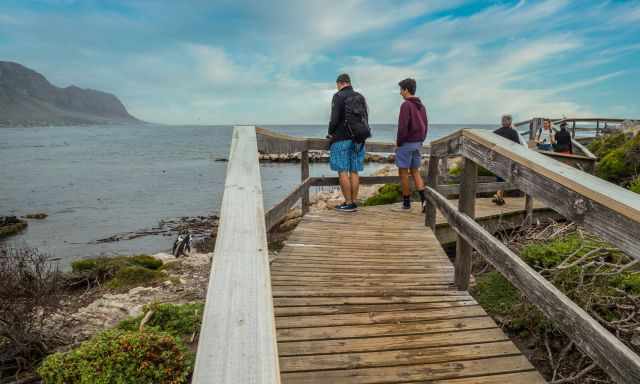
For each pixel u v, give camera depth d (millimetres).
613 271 3285
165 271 5934
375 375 2180
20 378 3330
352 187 5801
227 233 1397
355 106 5348
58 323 4176
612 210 1450
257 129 3498
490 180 8156
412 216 5738
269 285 1069
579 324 1743
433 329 2648
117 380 2629
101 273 5879
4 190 23875
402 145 5652
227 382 731
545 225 5980
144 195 22156
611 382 2625
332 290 3242
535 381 2143
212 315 931
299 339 2520
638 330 2801
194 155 52656
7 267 3850
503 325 3424
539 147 12094
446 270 3697
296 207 12945
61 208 18719
